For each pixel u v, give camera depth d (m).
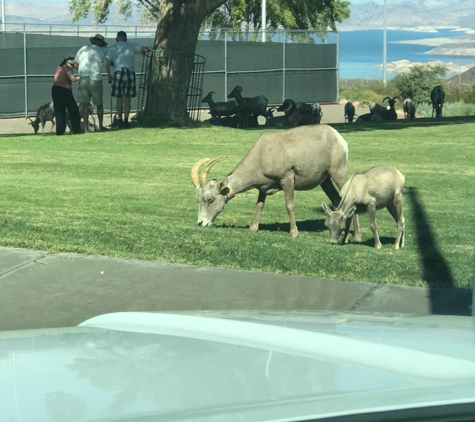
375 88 53.69
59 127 18.59
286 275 6.54
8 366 1.45
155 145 16.83
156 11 42.91
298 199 11.31
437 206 10.57
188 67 19.97
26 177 12.30
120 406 1.16
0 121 28.14
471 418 1.18
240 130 19.48
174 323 1.94
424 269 6.77
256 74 35.84
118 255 7.11
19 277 6.46
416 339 1.67
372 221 7.79
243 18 49.53
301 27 49.41
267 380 1.30
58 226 8.11
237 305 5.77
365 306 5.74
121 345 1.64
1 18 41.69
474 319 2.09
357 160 14.80
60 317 5.53
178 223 8.61
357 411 1.14
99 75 18.91
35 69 29.75
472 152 15.68
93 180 12.20
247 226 8.94
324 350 1.53
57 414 1.12
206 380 1.30
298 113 27.39
